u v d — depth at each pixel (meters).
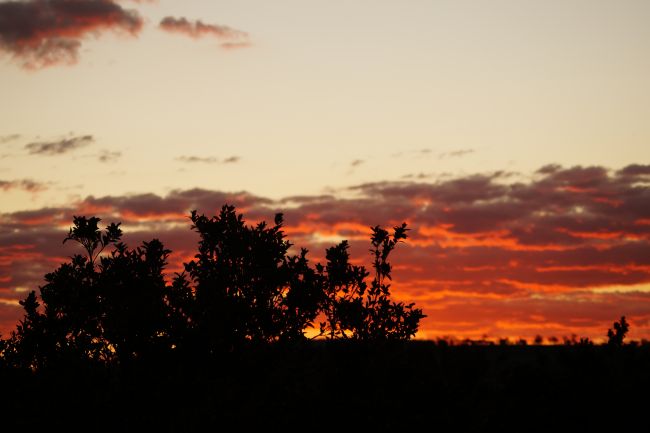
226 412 14.08
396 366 15.49
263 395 14.73
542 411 15.30
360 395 15.04
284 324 15.27
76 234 15.06
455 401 15.16
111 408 13.95
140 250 15.38
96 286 14.84
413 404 14.97
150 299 14.95
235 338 15.01
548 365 16.61
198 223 15.71
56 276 14.81
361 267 16.06
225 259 15.65
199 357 14.83
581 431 15.15
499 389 15.86
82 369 14.22
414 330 15.90
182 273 15.55
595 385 15.64
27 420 13.77
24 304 15.12
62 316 14.90
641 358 16.66
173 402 14.13
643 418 15.22
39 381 14.23
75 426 13.82
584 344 17.50
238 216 15.78
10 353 14.66
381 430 14.43
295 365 15.43
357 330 15.62
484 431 14.93
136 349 14.75
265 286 15.55
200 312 14.98
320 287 15.67
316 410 14.55
